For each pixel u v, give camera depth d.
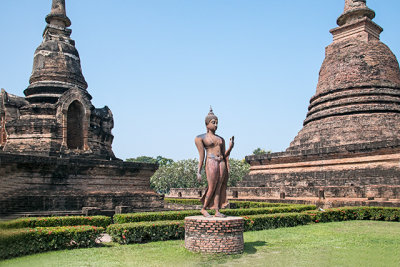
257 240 14.88
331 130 34.91
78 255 11.89
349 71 37.06
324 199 28.30
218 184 12.84
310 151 34.28
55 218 15.70
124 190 26.12
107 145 31.08
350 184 29.64
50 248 12.70
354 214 23.03
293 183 34.72
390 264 10.80
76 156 26.11
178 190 48.16
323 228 18.72
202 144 13.01
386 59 36.91
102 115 31.72
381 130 32.34
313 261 11.05
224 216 12.70
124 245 13.84
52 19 31.94
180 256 11.46
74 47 32.31
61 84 29.86
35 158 21.38
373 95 35.34
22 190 20.66
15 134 26.52
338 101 36.53
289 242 14.39
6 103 27.72
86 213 18.47
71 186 23.45
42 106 27.78
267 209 22.22
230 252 11.73
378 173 28.56
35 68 30.67
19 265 10.22
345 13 38.91
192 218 12.15
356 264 10.75
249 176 40.53
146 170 27.45
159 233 15.02
